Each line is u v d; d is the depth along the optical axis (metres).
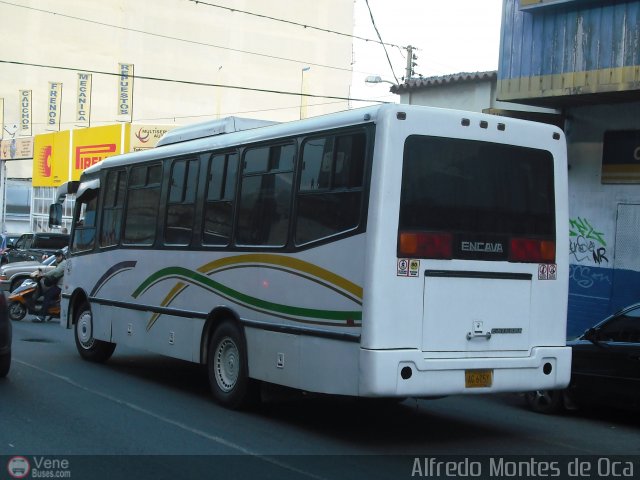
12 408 8.66
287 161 8.24
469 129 7.59
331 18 72.44
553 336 7.96
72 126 63.25
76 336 12.66
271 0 70.31
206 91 68.19
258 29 69.81
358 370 7.01
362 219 7.15
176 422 8.27
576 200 14.25
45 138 40.09
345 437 7.92
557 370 7.91
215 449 7.21
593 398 9.08
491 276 7.59
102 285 11.83
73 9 64.25
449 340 7.29
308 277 7.71
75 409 8.73
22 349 13.51
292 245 7.97
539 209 8.00
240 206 8.89
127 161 11.46
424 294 7.18
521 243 7.80
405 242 7.10
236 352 8.86
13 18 62.78
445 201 7.37
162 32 66.69
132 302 10.96
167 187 10.38
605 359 8.96
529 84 13.34
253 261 8.53
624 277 13.58
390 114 7.14
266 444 7.47
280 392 9.82
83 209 12.79
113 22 65.38
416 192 7.22
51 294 17.95
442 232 7.32
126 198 11.38
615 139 13.70
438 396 7.39
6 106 62.53
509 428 8.71
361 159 7.30
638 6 12.02
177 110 67.19
